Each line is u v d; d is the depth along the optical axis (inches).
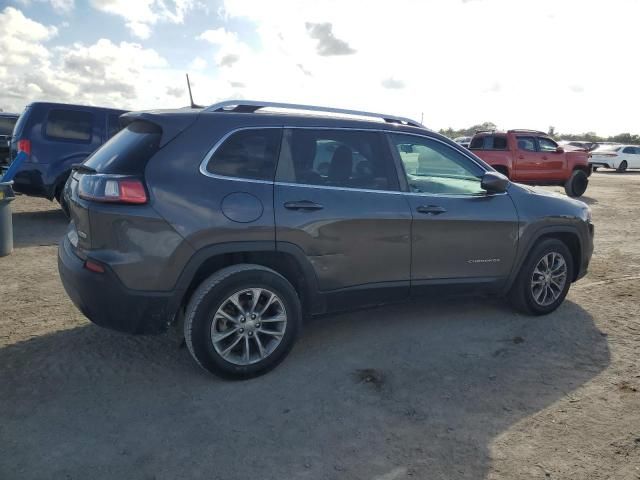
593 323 181.5
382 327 175.3
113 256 125.4
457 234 164.7
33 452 106.8
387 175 157.6
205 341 131.2
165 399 128.2
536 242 183.0
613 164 1184.8
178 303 131.0
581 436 115.0
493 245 171.3
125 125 151.6
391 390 134.2
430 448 110.3
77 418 119.3
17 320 177.2
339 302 151.9
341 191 148.3
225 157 136.1
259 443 111.3
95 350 154.6
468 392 133.6
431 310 191.6
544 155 577.6
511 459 107.0
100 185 127.0
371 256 152.1
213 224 130.2
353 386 135.9
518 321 182.2
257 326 138.3
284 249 138.7
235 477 100.7
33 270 239.9
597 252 298.5
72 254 137.6
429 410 125.0
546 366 148.5
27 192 338.3
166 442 111.1
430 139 169.2
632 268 260.1
